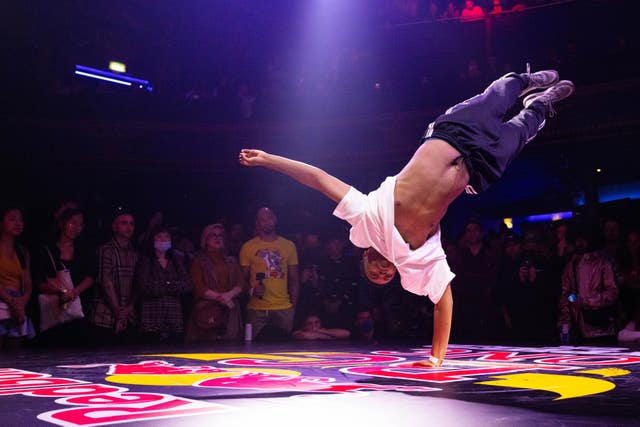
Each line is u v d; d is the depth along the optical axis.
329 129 14.06
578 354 4.93
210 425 1.89
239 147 14.20
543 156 12.80
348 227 13.41
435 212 3.27
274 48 15.34
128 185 14.12
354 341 7.39
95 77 13.91
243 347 6.04
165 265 7.10
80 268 6.83
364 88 13.87
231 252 9.46
